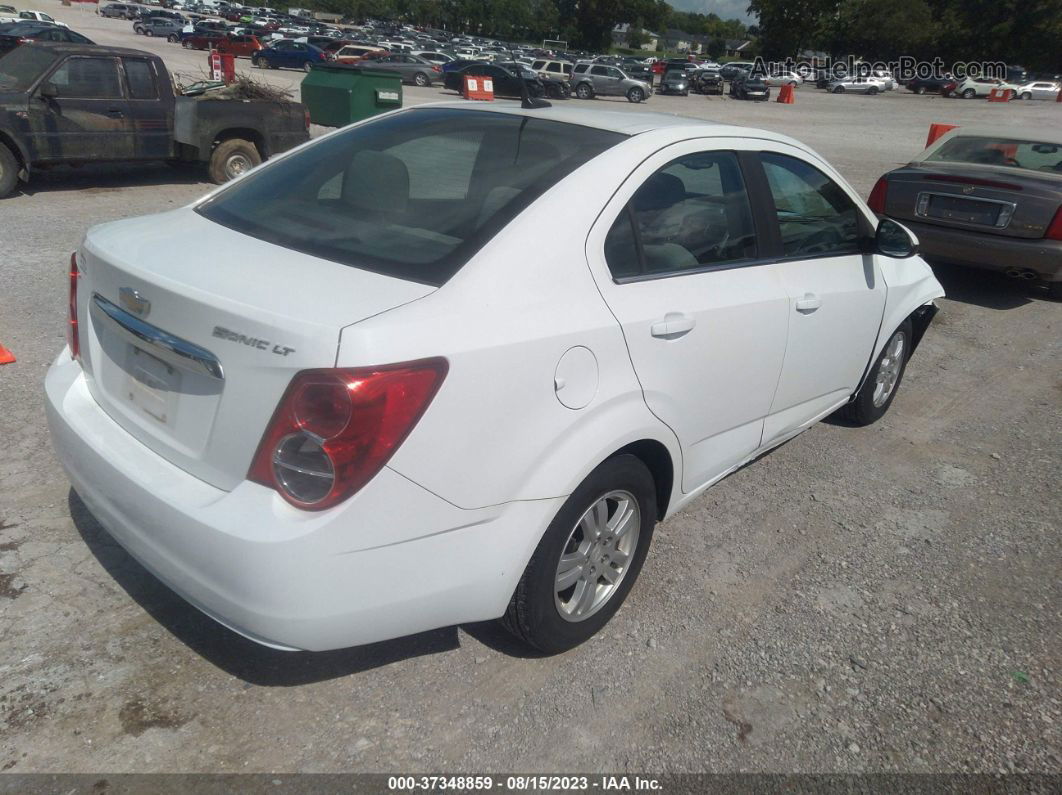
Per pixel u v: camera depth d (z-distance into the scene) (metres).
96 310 2.76
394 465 2.21
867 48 85.25
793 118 34.34
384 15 133.38
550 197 2.72
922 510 4.25
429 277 2.44
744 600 3.40
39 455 3.97
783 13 83.31
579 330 2.60
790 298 3.59
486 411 2.36
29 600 3.01
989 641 3.26
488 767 2.51
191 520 2.28
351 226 2.74
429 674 2.85
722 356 3.23
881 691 2.95
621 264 2.85
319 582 2.21
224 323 2.25
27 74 9.70
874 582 3.60
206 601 2.34
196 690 2.69
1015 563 3.83
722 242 3.35
